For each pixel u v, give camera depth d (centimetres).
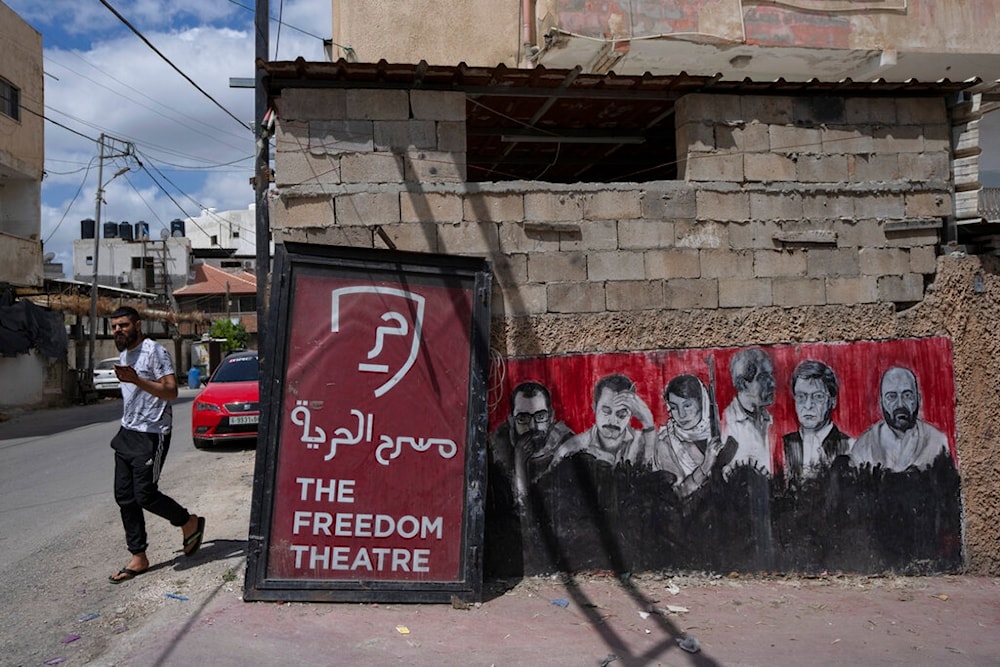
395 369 498
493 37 901
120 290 3144
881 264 577
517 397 531
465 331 509
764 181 565
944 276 584
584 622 466
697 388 549
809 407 560
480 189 530
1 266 1941
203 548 582
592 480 537
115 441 520
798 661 425
